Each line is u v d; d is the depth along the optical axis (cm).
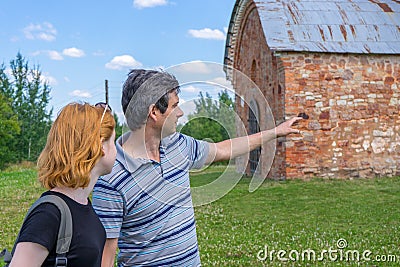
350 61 1310
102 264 238
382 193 1059
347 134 1306
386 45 1330
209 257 586
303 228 748
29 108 4009
